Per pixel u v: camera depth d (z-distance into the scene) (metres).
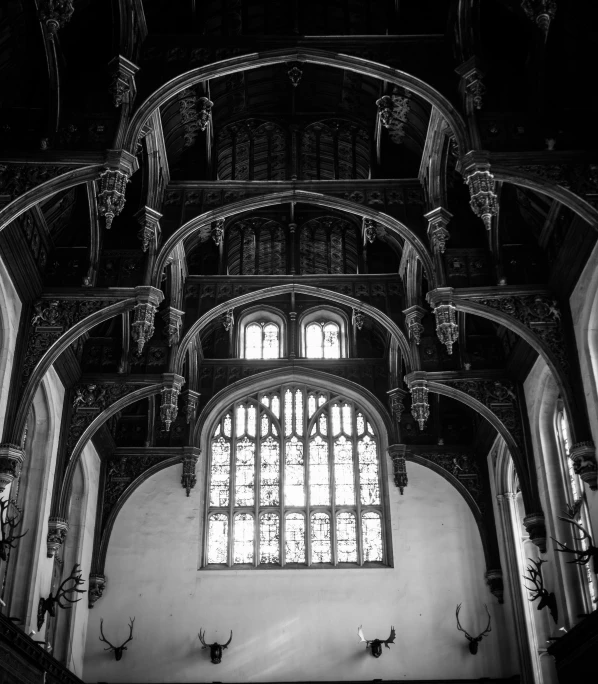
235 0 25.64
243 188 27.14
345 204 26.67
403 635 33.62
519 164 22.05
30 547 27.55
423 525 35.56
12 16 21.27
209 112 25.84
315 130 31.19
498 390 31.20
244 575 34.56
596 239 23.89
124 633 33.69
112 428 35.81
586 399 25.23
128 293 26.38
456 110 22.31
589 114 22.56
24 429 26.89
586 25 21.66
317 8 26.64
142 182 25.98
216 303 31.48
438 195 26.08
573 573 27.81
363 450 36.84
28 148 22.08
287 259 32.75
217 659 33.03
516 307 26.44
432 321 32.22
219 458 36.69
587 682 23.19
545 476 29.41
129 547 35.03
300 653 33.31
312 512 35.81
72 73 23.05
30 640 23.41
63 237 27.70
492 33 23.73
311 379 37.16
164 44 23.02
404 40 23.00
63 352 28.59
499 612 34.09
